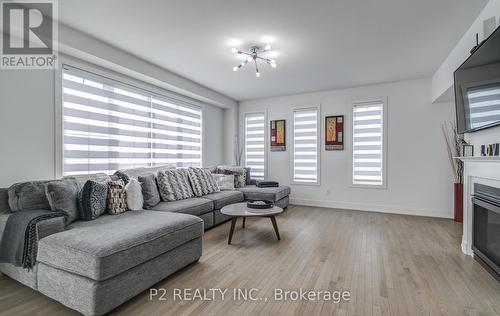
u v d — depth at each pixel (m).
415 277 2.10
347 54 3.25
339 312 1.63
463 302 1.74
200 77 4.18
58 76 2.73
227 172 4.92
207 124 5.30
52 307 1.69
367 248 2.76
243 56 3.31
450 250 2.69
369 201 4.63
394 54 3.24
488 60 2.02
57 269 1.68
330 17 2.40
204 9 2.26
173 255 2.10
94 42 2.82
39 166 2.59
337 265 2.33
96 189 2.34
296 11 2.30
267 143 5.57
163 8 2.25
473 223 2.46
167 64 3.60
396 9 2.27
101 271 1.52
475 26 2.45
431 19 2.43
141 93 3.76
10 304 1.71
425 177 4.23
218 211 3.64
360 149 4.71
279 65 3.63
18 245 1.82
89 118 3.07
